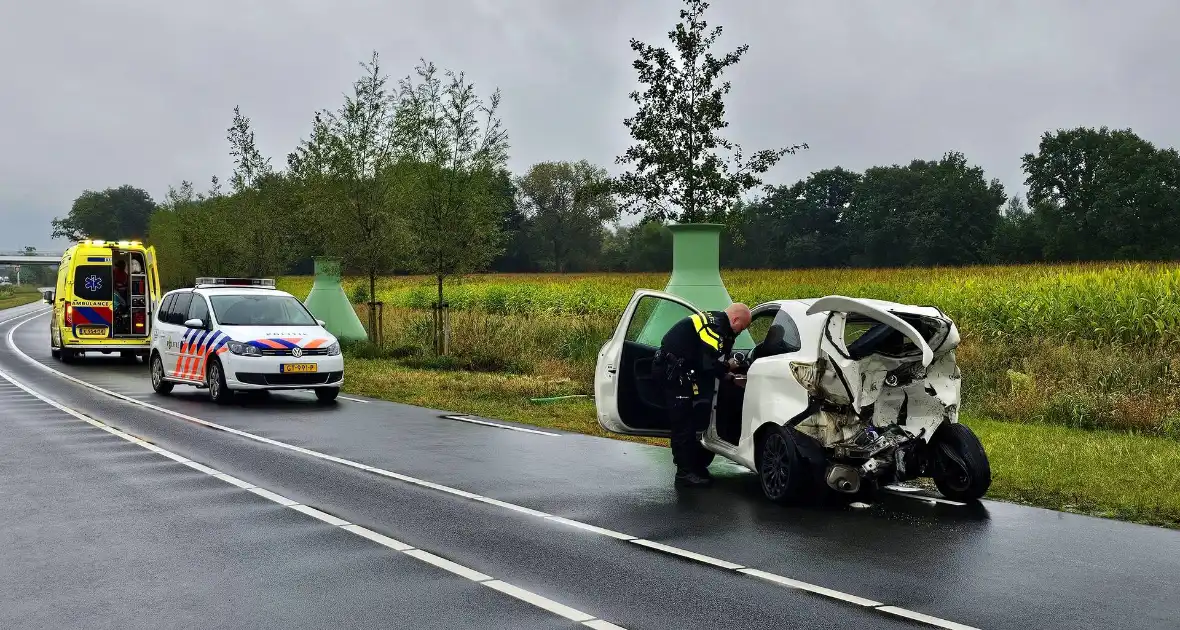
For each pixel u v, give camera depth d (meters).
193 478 8.73
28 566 5.81
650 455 10.10
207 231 32.19
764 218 107.38
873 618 4.82
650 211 16.14
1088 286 20.75
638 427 9.24
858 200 101.19
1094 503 7.59
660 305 9.50
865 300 7.42
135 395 16.47
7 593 5.26
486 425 12.50
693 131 15.73
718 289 15.20
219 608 4.99
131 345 24.12
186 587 5.38
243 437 11.34
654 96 15.83
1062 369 13.95
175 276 48.34
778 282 43.88
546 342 21.80
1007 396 13.38
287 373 14.80
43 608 5.00
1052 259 82.62
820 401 7.59
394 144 23.22
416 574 5.64
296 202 26.95
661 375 8.49
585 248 113.31
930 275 44.59
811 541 6.44
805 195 105.38
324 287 26.20
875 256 97.19
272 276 31.88
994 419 12.46
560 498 7.88
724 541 6.45
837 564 5.86
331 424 12.56
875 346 7.46
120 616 4.86
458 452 10.27
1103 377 13.33
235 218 31.56
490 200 22.33
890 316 7.07
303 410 14.16
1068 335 17.25
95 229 167.00
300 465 9.43
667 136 15.76
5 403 15.08
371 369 20.16
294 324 15.82
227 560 5.95
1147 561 5.93
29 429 11.99
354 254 23.92
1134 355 14.55
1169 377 13.14
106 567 5.79
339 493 8.07
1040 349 15.32
